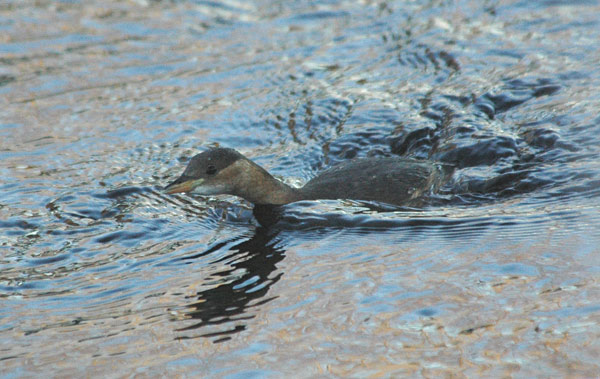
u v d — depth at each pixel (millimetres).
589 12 18375
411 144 13852
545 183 11672
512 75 15633
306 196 11828
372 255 9750
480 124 13812
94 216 11570
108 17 20516
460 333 7688
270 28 19594
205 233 10945
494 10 19312
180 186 11336
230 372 7281
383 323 7965
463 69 16297
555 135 13000
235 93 16344
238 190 11555
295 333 7902
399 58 17391
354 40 18609
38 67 17641
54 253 10375
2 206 11859
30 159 13656
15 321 8531
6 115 15453
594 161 12047
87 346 7898
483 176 12102
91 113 15531
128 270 9797
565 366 7047
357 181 12008
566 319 7746
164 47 18672
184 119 15242
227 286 9141
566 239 9617
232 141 14477
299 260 9797
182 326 8211
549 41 17078
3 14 20578
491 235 10055
